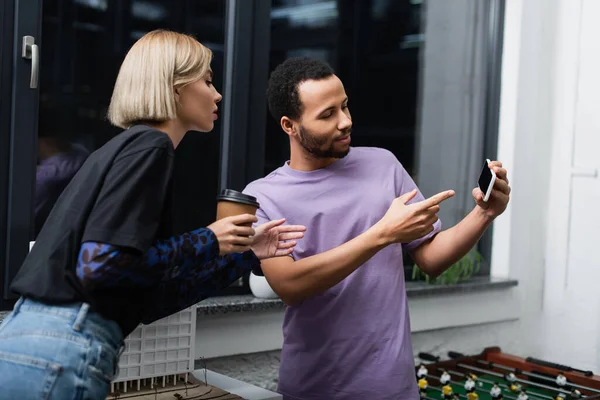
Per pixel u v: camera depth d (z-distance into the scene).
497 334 3.24
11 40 2.04
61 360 1.11
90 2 2.31
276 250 1.39
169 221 1.19
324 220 1.61
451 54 3.32
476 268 3.27
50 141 2.23
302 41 2.79
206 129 1.36
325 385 1.63
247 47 2.55
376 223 1.54
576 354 3.25
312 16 2.83
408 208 1.44
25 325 1.14
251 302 2.29
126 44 2.39
